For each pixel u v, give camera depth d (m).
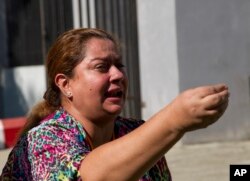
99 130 2.09
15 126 10.52
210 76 9.20
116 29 9.48
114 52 2.04
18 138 2.15
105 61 2.02
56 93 2.15
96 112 2.03
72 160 1.77
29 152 1.94
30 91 12.37
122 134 2.27
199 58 9.20
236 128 9.19
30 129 2.08
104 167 1.60
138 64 9.38
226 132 9.19
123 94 2.05
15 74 12.46
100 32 2.07
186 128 1.49
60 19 9.66
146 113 9.33
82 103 2.04
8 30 12.52
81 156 1.78
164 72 9.27
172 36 9.20
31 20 12.37
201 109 1.45
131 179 1.59
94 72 2.01
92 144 2.08
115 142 1.63
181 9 9.16
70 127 2.03
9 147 10.48
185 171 7.35
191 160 8.00
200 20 9.18
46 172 1.84
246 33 9.22
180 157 8.26
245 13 9.23
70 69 2.04
